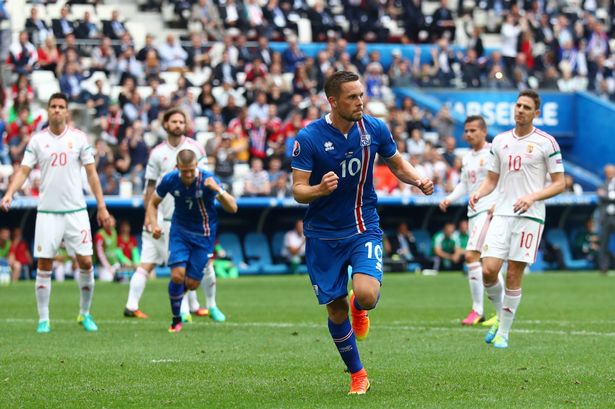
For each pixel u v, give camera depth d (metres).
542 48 137.75
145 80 114.19
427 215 115.31
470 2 143.00
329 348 40.72
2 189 96.69
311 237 29.97
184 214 47.88
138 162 103.94
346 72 28.95
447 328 49.44
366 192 29.86
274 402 28.20
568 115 132.75
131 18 126.25
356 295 28.89
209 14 124.75
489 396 28.86
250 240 110.31
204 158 54.75
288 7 127.19
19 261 95.44
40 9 120.19
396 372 33.81
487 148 52.09
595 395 28.95
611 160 130.00
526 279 95.88
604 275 103.44
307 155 29.33
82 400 28.69
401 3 135.00
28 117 100.94
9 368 34.91
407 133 119.00
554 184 40.66
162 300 69.62
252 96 113.25
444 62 129.62
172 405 27.88
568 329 48.53
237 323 52.47
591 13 146.88
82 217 47.59
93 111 109.19
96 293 77.19
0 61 110.88
